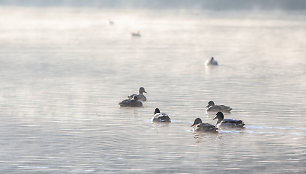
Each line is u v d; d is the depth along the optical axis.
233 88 47.94
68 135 31.30
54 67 61.84
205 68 62.66
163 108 39.03
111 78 53.47
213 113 37.25
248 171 25.02
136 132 31.98
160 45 94.38
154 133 31.70
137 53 79.62
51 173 24.80
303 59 72.31
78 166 25.75
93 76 54.72
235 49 87.81
